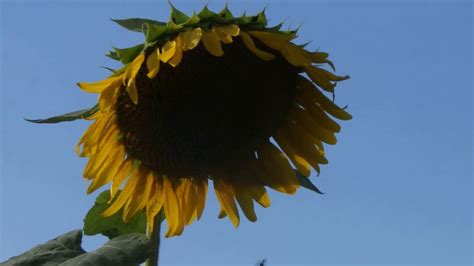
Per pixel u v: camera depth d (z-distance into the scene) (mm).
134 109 1582
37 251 1524
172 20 1522
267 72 1602
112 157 1603
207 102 1599
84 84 1525
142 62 1547
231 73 1591
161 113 1590
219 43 1510
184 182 1638
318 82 1585
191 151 1619
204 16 1528
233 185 1656
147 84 1578
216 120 1615
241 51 1584
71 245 1537
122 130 1593
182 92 1587
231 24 1535
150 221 1565
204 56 1585
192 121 1604
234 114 1621
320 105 1642
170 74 1583
